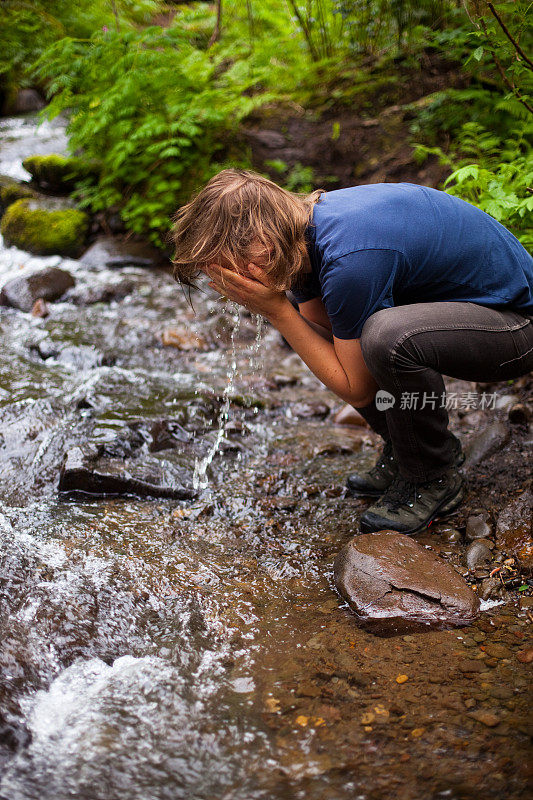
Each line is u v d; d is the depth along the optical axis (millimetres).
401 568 1925
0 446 2594
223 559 2098
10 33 6961
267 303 1860
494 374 1992
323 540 2217
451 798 1293
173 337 3742
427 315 1840
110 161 4996
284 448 2801
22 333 3811
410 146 4398
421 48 4656
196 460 2617
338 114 4777
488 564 2039
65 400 2975
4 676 1582
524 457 2500
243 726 1482
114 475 2404
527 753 1384
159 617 1831
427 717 1491
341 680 1612
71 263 4914
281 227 1709
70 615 1783
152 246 4953
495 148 3824
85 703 1544
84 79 4895
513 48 2902
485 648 1710
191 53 5133
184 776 1363
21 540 2094
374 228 1754
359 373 1963
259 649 1723
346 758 1395
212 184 1791
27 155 6164
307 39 5242
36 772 1362
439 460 2133
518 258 1957
